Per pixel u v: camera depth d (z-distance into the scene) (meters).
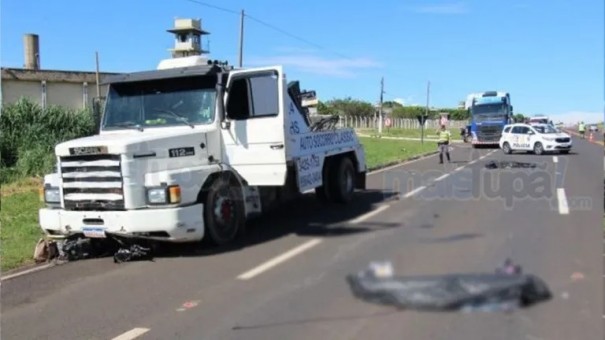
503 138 34.06
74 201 8.57
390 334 4.60
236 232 9.34
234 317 5.48
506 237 7.20
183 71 9.44
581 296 4.77
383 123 78.69
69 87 38.00
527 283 2.97
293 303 5.67
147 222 8.18
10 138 23.14
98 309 6.04
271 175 9.44
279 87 9.38
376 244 6.83
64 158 8.61
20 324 5.68
